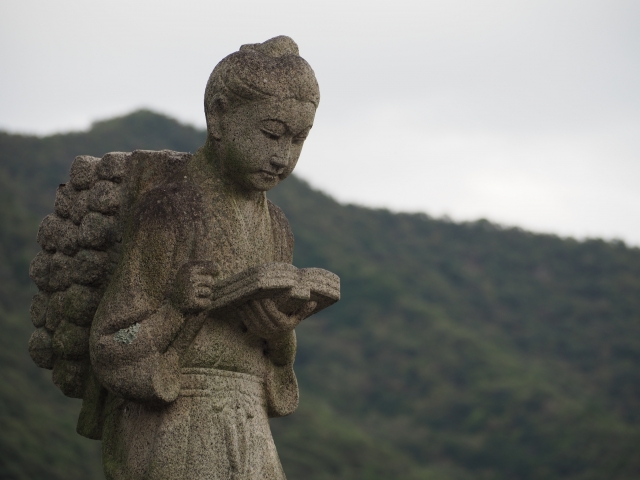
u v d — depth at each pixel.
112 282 4.75
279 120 4.79
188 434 4.69
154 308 4.69
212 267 4.68
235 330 4.88
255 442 4.84
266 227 5.11
